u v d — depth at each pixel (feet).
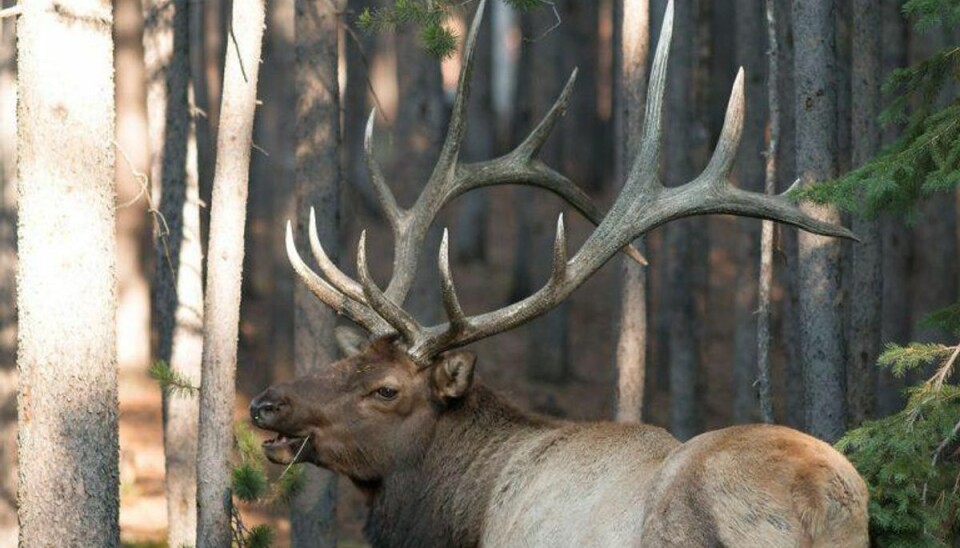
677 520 24.61
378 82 109.81
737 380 68.64
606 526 26.55
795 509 24.17
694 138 72.13
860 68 47.39
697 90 71.77
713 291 108.99
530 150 35.73
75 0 31.96
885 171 32.99
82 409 32.30
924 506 30.48
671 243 70.23
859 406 47.01
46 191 32.04
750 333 68.08
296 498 48.91
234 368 36.01
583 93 126.62
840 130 54.85
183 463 47.98
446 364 31.22
